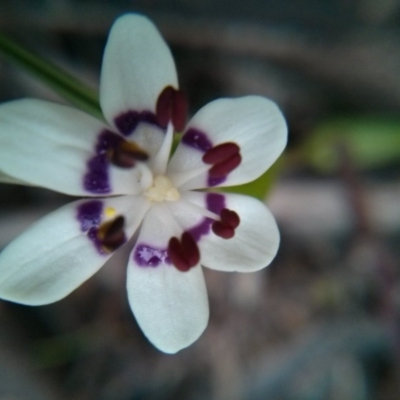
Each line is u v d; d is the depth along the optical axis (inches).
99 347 2.2
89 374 2.2
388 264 2.3
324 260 2.3
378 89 2.4
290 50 2.3
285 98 2.3
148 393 2.2
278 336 2.3
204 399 2.2
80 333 2.2
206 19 2.2
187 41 2.2
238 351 2.2
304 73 2.4
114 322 2.2
